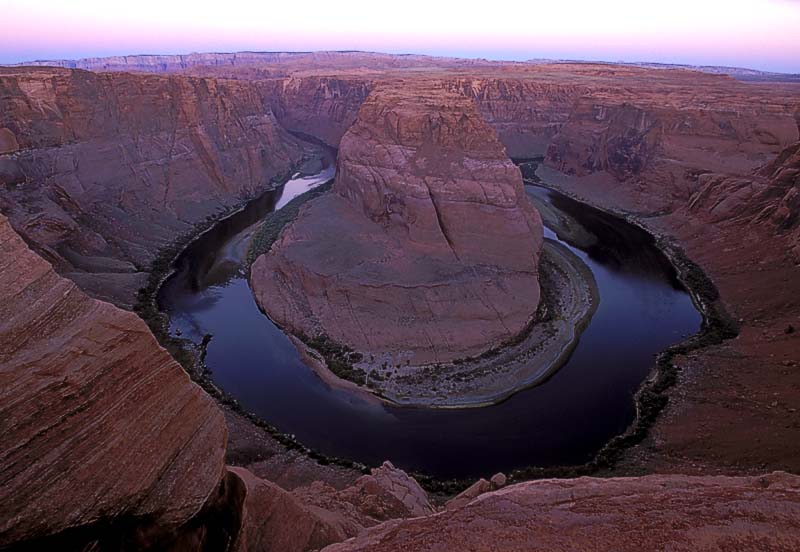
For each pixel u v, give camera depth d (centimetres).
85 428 729
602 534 796
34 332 754
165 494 808
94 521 716
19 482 646
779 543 750
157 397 841
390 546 878
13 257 783
